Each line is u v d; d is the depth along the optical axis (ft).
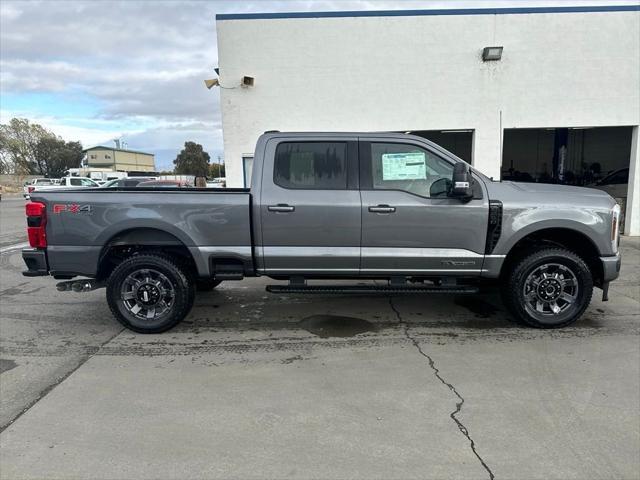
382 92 35.40
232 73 35.40
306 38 34.91
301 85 35.45
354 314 18.04
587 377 12.26
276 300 20.16
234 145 36.17
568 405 10.84
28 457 9.03
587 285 15.55
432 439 9.51
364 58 35.04
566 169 57.11
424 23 34.53
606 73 34.63
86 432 9.92
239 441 9.53
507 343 14.75
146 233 15.78
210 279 16.25
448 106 35.40
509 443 9.35
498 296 20.34
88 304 20.29
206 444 9.45
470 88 35.14
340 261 15.55
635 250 30.71
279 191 15.35
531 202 15.21
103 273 16.38
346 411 10.69
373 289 15.85
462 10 34.22
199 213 15.40
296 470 8.56
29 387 12.09
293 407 10.91
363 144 15.46
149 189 16.94
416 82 35.24
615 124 35.22
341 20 34.65
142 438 9.68
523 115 35.35
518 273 15.52
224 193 15.44
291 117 35.78
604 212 15.28
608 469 8.52
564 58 34.53
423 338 15.33
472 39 34.58
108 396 11.55
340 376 12.54
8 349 14.82
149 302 15.98
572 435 9.61
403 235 15.29
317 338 15.52
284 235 15.42
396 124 35.76
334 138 15.46
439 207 15.14
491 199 15.23
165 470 8.61
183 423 10.26
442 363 13.28
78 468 8.68
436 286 16.16
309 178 15.51
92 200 15.37
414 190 15.39
